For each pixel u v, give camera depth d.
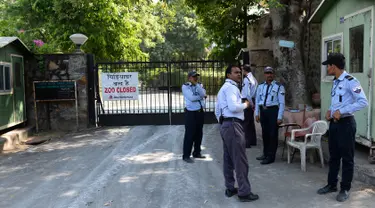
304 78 9.58
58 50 14.70
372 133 5.68
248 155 7.15
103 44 16.25
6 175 6.25
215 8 13.45
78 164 6.82
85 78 10.41
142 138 9.07
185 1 12.99
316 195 4.81
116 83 10.55
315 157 6.46
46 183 5.72
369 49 5.74
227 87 4.64
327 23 7.46
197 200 4.78
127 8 17.31
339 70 4.57
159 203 4.71
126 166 6.57
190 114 6.69
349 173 4.52
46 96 10.18
